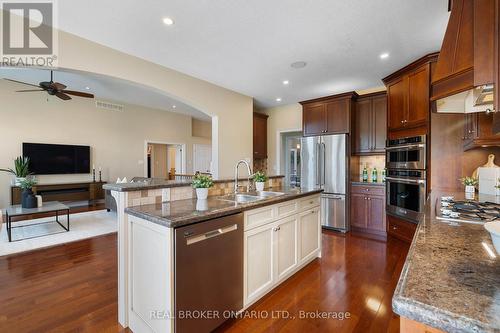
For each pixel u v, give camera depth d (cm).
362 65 344
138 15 235
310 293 223
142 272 165
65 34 268
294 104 565
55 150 581
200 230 157
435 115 297
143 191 192
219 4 217
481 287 60
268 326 179
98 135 655
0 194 516
